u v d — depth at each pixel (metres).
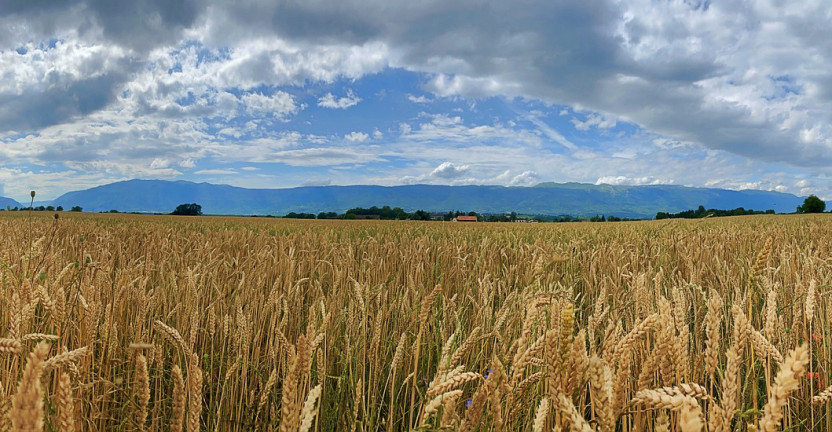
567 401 0.95
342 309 3.97
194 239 9.36
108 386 2.53
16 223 13.26
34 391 0.73
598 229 16.89
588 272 6.10
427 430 1.39
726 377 1.03
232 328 3.48
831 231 11.81
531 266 5.41
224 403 3.02
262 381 3.28
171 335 2.23
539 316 2.29
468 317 4.20
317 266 5.70
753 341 1.45
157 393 2.75
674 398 0.92
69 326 2.75
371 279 5.66
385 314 3.73
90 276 3.38
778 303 3.95
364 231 16.36
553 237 12.22
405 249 7.67
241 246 8.48
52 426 1.44
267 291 5.07
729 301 4.14
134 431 2.19
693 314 4.10
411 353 3.41
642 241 9.73
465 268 6.08
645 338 2.40
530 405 2.04
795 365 0.76
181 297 4.25
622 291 4.25
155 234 9.91
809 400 2.83
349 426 2.78
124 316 3.75
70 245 7.34
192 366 1.41
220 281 5.09
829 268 4.91
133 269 4.85
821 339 3.12
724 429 1.01
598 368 1.02
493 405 1.40
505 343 2.48
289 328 3.92
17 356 2.08
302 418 1.17
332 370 3.38
